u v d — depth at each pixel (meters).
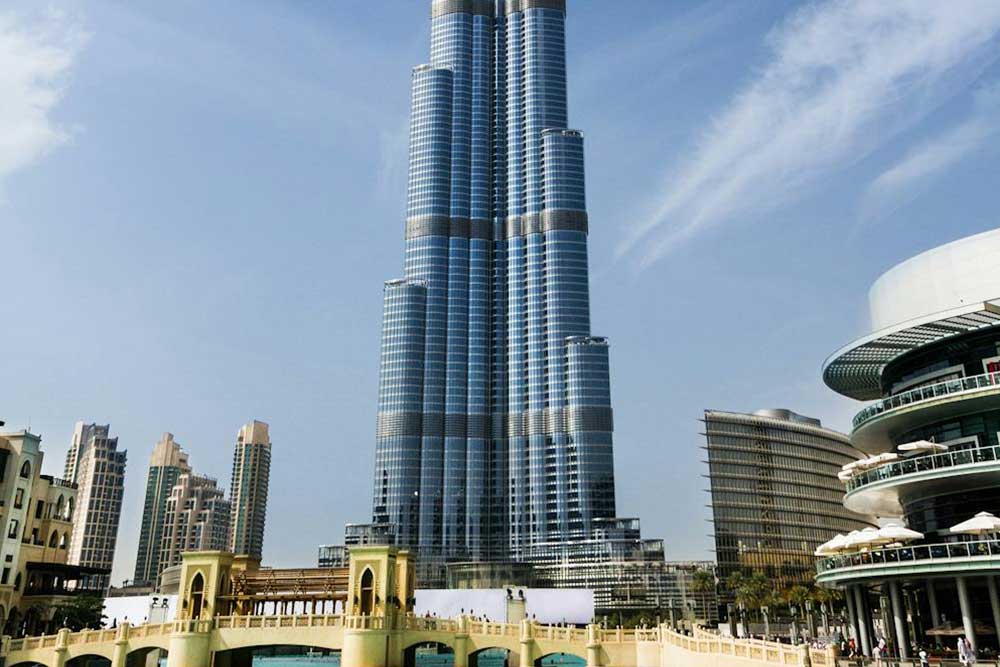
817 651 41.31
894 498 68.69
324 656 136.25
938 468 56.56
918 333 62.25
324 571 80.94
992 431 58.00
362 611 74.06
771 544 157.12
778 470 164.38
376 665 70.00
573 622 121.50
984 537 54.41
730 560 153.12
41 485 106.38
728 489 158.75
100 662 89.81
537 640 74.31
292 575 81.25
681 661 59.03
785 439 168.12
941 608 58.00
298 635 72.94
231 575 81.38
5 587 96.31
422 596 120.62
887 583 61.72
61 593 103.81
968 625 51.66
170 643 73.19
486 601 120.25
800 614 135.12
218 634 73.56
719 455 161.00
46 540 106.19
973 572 51.50
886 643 57.50
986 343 60.12
